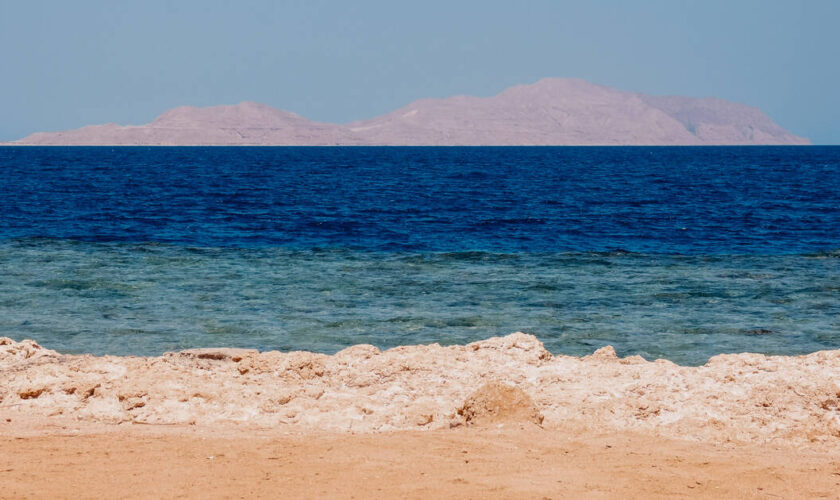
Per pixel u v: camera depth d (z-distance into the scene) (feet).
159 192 216.54
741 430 32.14
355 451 28.02
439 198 202.08
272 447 28.55
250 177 312.09
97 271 83.10
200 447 28.50
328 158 638.12
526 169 402.11
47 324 60.70
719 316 65.00
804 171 360.89
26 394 36.45
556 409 34.55
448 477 25.18
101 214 150.10
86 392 36.40
